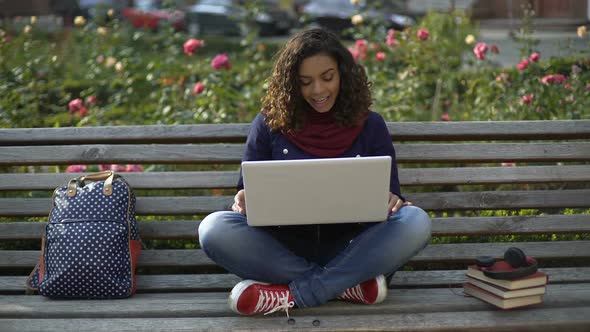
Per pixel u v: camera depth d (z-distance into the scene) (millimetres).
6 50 4660
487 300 2344
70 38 6750
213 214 2383
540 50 4508
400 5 10859
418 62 4438
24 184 2770
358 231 2457
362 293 2338
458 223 2762
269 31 13070
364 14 4820
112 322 2264
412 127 2818
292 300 2303
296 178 2154
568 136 2846
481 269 2357
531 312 2289
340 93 2502
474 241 3064
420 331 2219
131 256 2566
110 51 5141
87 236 2492
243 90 4457
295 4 13250
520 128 2828
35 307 2389
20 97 4234
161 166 3639
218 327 2219
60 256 2484
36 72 4652
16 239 2752
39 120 4367
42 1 12523
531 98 3852
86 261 2461
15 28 6500
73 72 6125
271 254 2324
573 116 3775
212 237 2320
